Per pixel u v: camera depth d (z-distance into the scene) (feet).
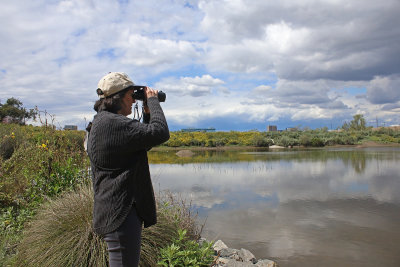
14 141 24.35
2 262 9.74
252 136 150.51
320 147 134.62
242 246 16.69
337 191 31.32
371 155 80.64
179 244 10.64
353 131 183.32
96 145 5.90
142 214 6.14
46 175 15.84
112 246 5.86
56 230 9.76
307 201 26.84
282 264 14.66
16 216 14.07
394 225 20.24
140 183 6.12
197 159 73.31
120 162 5.88
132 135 5.77
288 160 67.31
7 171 16.58
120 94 6.29
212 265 11.18
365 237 18.17
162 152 104.53
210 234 18.34
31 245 9.68
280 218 21.72
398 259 15.24
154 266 9.69
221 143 140.46
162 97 6.95
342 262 14.93
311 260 15.05
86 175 15.81
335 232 18.92
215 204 25.58
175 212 13.28
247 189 32.35
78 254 9.10
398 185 34.45
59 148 18.17
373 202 26.55
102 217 5.86
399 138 157.38
